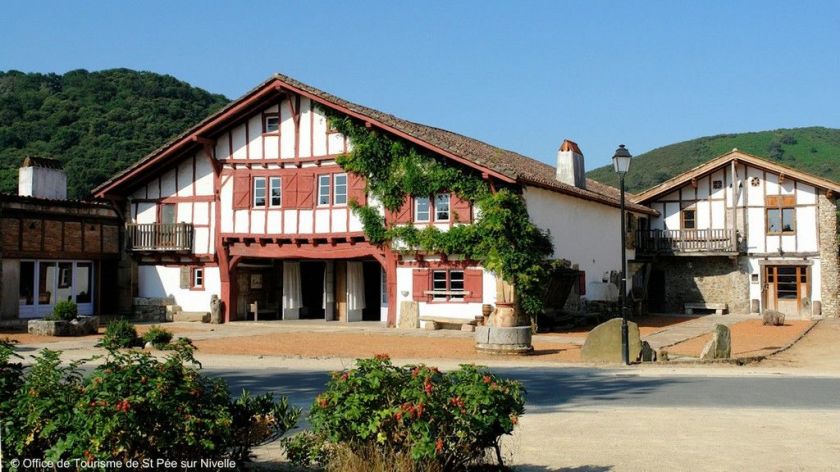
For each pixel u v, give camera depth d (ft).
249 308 100.22
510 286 61.11
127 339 63.87
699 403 37.47
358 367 21.50
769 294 112.88
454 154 81.41
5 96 185.06
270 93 92.79
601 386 43.68
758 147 303.48
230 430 19.58
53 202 93.71
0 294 86.63
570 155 100.22
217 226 97.04
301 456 21.44
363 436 19.72
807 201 110.63
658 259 120.16
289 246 93.61
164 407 18.19
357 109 87.51
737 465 24.18
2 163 149.79
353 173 89.15
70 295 97.09
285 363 55.06
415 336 77.20
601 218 101.81
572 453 25.76
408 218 86.33
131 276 102.06
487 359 57.52
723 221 115.85
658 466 23.99
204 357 58.65
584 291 94.79
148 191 101.55
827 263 109.09
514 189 80.53
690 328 87.76
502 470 21.84
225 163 96.73
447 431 20.03
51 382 18.97
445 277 85.15
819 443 27.55
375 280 101.81
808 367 53.98
